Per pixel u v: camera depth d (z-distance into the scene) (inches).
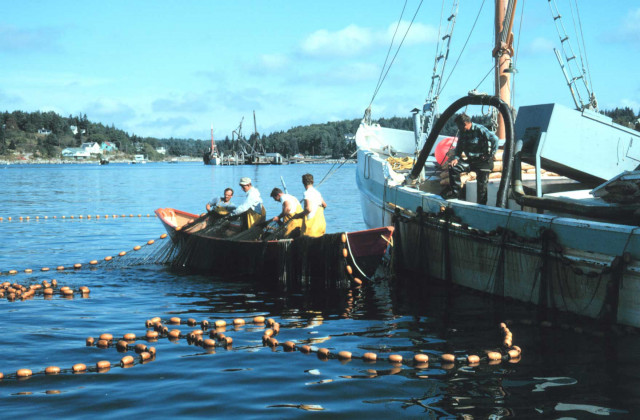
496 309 340.8
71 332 303.4
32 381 228.4
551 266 320.8
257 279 462.3
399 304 362.0
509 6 569.0
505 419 186.9
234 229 563.5
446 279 418.0
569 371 231.3
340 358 253.3
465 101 419.8
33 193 1720.0
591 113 404.2
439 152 580.4
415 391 213.0
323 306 362.0
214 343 275.4
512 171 396.8
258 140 7701.8
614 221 331.9
